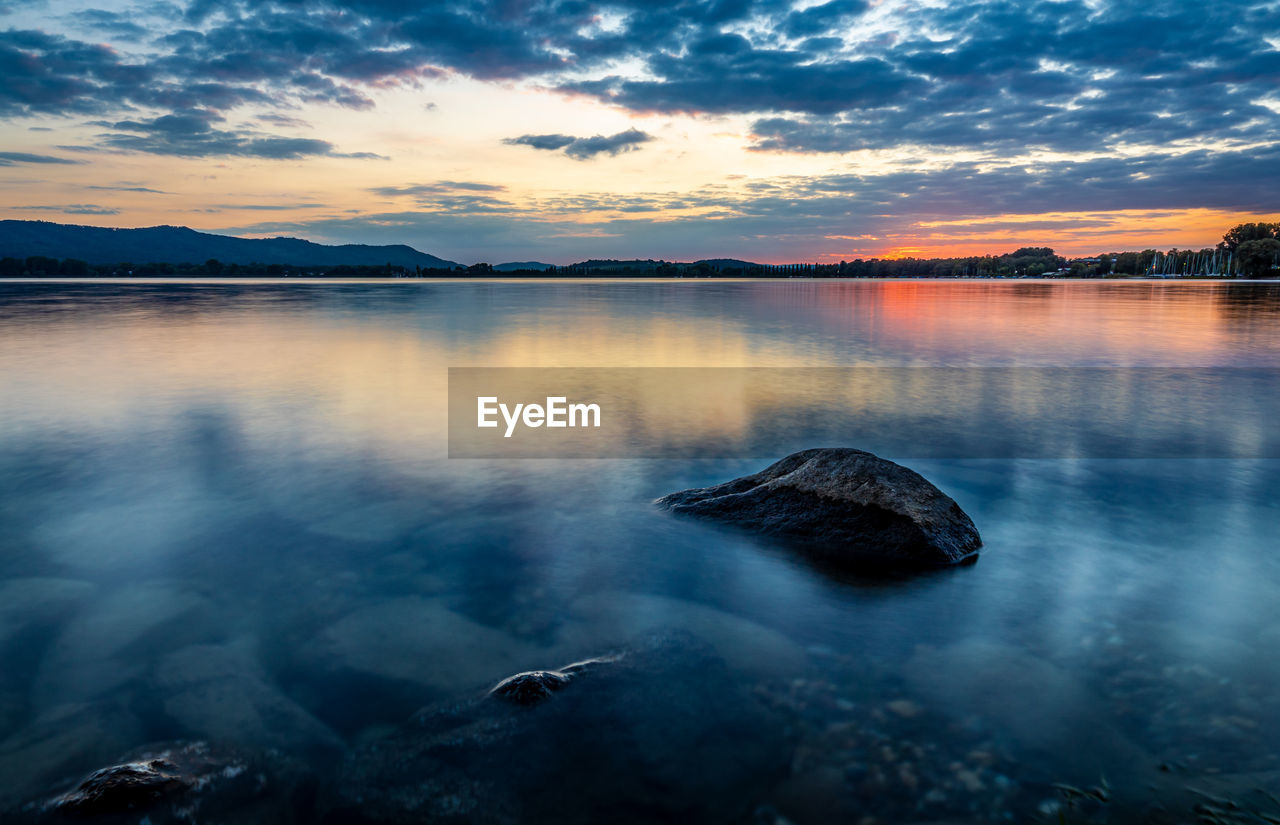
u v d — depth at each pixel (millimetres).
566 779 2957
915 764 3072
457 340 21766
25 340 20266
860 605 4684
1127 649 4082
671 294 67188
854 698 3574
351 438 9266
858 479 6117
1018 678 3762
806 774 3006
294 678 3723
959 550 5555
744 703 3521
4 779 2932
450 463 8156
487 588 4883
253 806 2795
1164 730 3309
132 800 2758
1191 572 5242
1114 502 6941
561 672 3734
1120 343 21609
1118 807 2828
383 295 56125
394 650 4016
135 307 36344
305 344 20062
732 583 5023
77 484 7219
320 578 5016
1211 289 77188
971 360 17625
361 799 2848
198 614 4453
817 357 18188
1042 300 54031
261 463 8055
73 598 4668
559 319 31547
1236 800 2850
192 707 3453
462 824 2717
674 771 3016
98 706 3455
